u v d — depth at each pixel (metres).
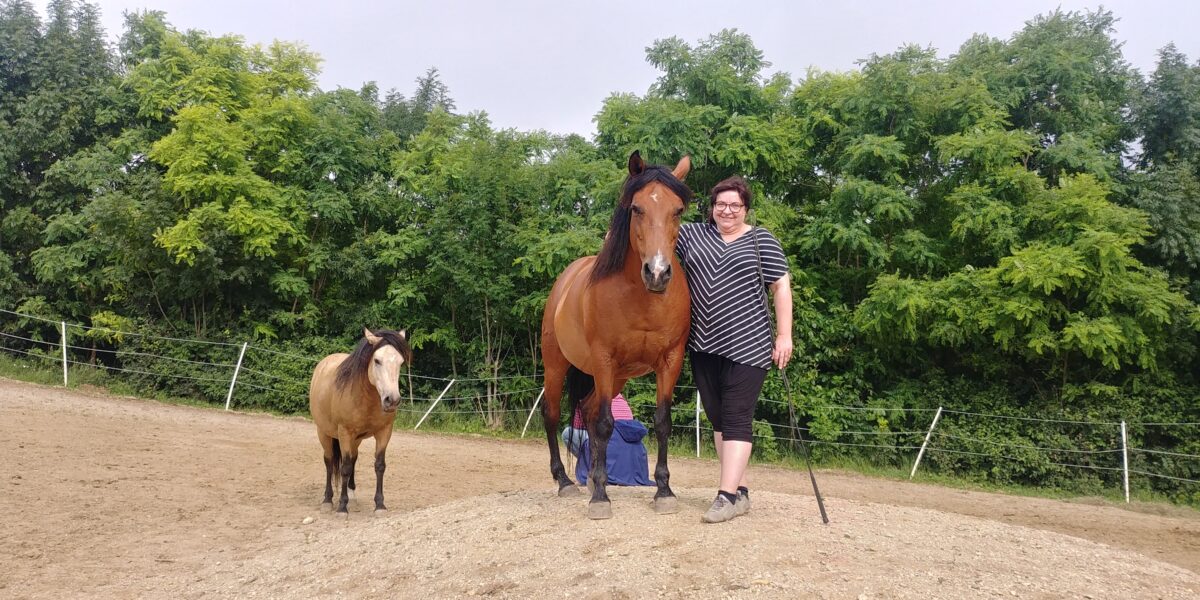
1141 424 11.60
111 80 18.30
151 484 7.55
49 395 13.62
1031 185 12.53
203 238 14.72
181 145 15.41
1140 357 11.48
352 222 16.72
